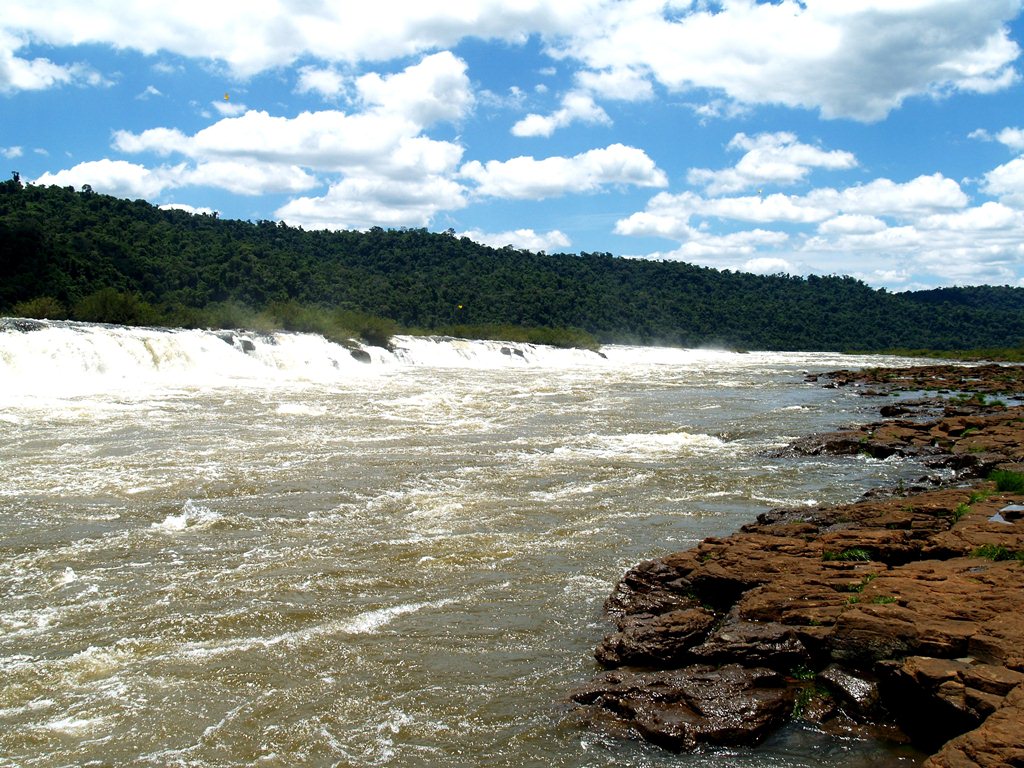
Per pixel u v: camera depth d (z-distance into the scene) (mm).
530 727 7016
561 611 9664
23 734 6793
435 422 25422
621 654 8219
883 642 7398
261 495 14867
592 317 124375
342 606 9641
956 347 165250
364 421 25000
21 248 53750
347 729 6949
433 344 58812
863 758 6531
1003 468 17312
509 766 6441
